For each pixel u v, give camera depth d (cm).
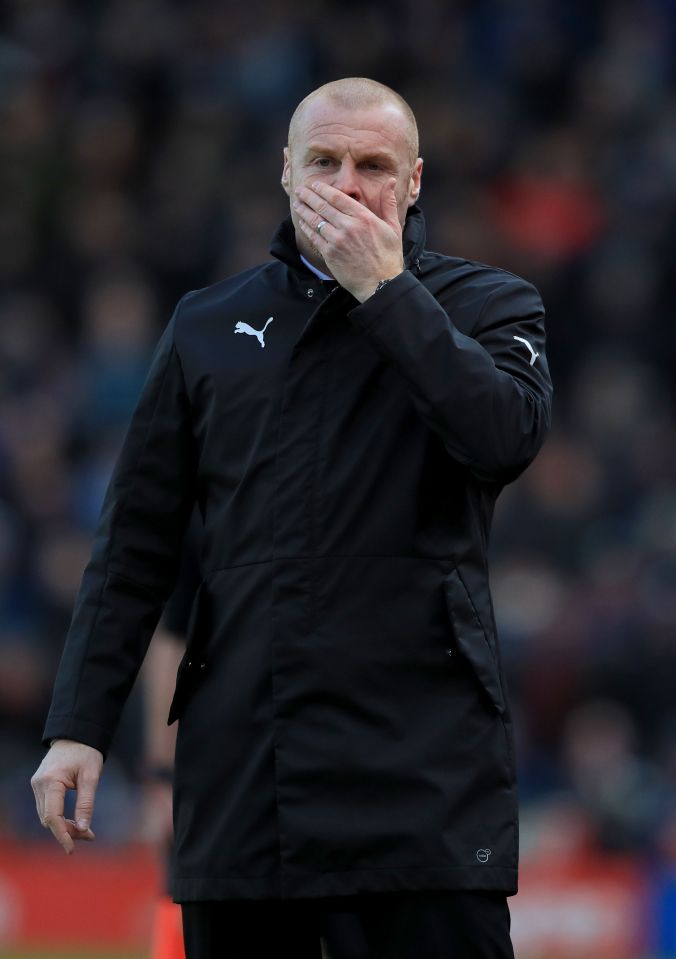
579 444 4738
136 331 4750
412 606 1076
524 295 1158
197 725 1111
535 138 5847
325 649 1068
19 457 4259
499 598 4041
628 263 5312
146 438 1184
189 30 5897
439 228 5328
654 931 3425
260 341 1141
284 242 1156
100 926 3325
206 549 1140
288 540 1087
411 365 1055
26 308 4894
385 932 1061
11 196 5231
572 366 5119
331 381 1108
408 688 1070
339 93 1141
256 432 1117
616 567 4084
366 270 1080
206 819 1101
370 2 6022
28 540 4056
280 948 1116
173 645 1438
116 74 5753
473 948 1048
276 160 5459
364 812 1054
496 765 1077
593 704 3825
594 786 3603
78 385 4584
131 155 5491
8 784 3562
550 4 6209
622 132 5928
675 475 4634
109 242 5103
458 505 1104
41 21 5872
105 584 1172
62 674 1161
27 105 5506
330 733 1062
